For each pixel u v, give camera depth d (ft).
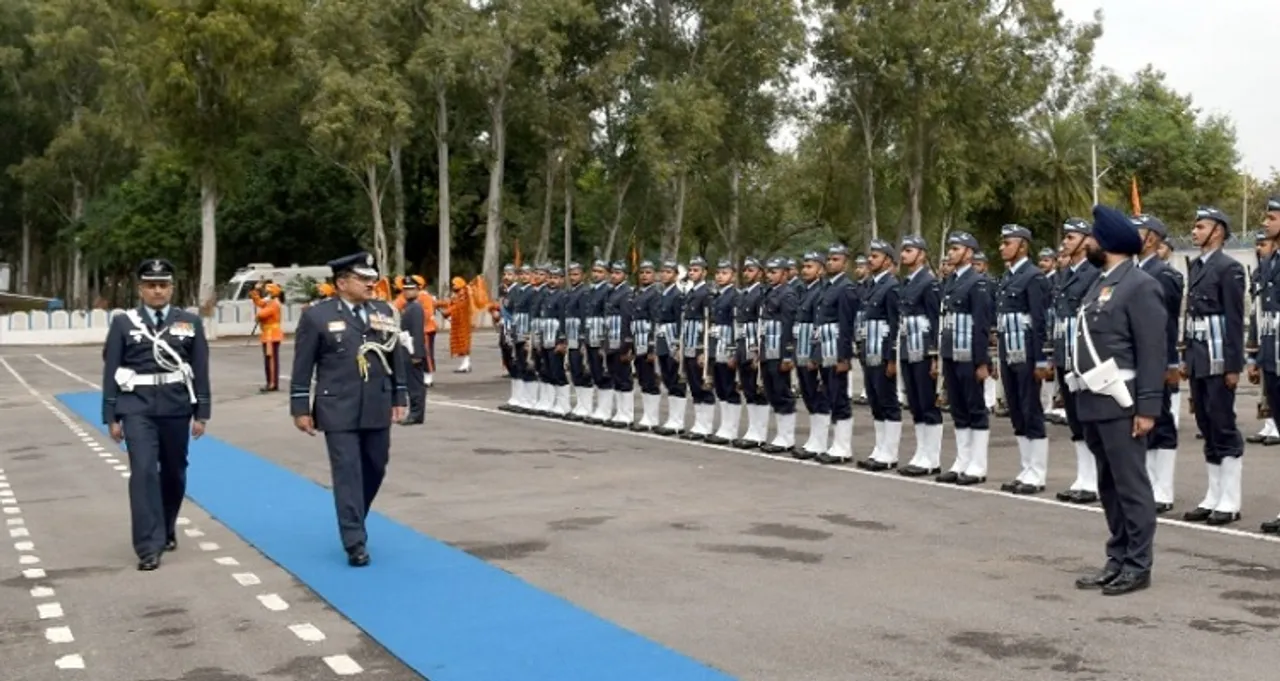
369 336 31.45
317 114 151.23
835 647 22.48
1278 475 41.22
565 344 62.85
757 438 51.44
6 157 219.61
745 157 173.78
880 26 156.35
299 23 154.92
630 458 48.49
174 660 23.00
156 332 31.96
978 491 39.45
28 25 211.20
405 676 21.58
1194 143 233.35
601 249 197.26
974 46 153.99
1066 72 162.40
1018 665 21.20
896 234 185.16
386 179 176.35
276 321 84.79
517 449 51.70
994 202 178.70
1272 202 33.24
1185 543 30.86
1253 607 24.66
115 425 31.55
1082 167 174.09
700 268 54.65
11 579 30.09
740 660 21.80
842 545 31.37
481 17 159.02
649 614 25.03
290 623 25.36
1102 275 27.12
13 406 79.92
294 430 59.77
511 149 183.93
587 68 167.63
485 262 167.43
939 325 42.14
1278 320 32.99
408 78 164.96
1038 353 38.70
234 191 164.55
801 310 47.78
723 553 30.68
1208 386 33.78
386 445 31.89
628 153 166.91
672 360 56.24
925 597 25.98
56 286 268.00
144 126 166.30
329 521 36.32
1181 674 20.47
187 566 31.04
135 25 162.61
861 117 163.22
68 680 21.94
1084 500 37.01
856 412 63.36
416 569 29.63
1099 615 24.27
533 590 27.20
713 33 161.68
